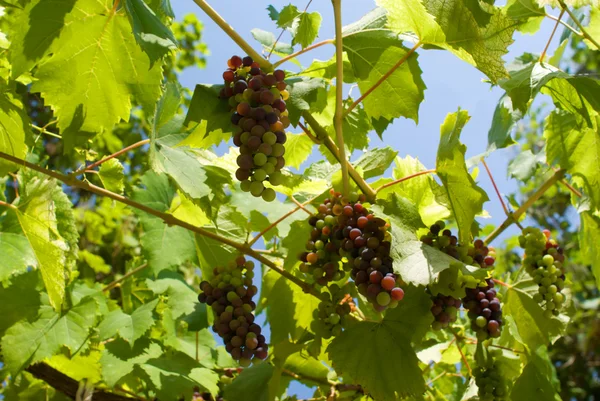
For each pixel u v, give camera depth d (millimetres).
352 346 801
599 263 1116
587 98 900
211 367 1125
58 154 1781
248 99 762
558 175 1077
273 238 1077
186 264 1576
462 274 776
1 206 994
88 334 1038
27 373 1136
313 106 904
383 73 898
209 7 814
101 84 812
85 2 764
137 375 999
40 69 788
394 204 791
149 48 733
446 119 862
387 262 759
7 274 956
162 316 1134
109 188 956
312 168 1000
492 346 1073
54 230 916
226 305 838
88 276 1534
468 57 803
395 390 780
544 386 1027
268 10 944
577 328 3240
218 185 859
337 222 817
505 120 1077
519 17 980
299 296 994
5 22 1103
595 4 891
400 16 821
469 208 823
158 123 879
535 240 980
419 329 797
